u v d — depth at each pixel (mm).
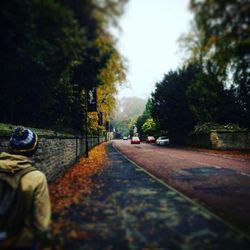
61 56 4824
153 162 19922
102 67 4684
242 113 26641
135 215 6512
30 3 3439
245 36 4082
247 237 5109
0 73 5820
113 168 16188
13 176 2270
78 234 5254
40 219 2281
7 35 4012
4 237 2127
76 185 10555
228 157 24156
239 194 9148
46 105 12109
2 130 6746
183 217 6352
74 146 19906
